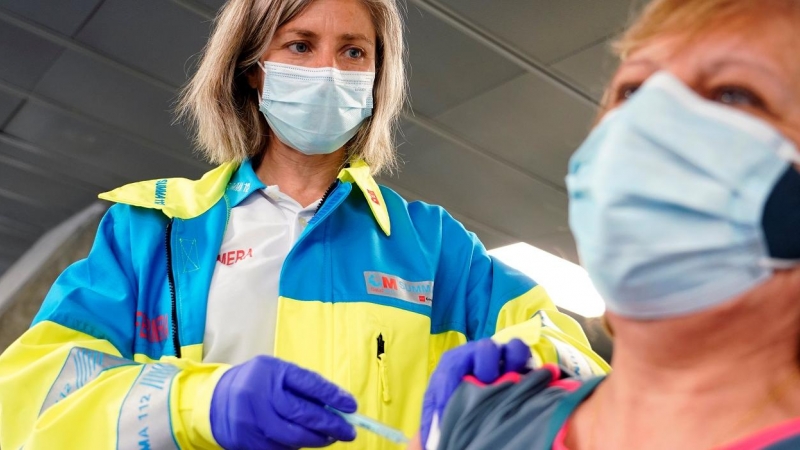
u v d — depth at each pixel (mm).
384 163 1503
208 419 946
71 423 983
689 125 549
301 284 1184
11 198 6109
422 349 1204
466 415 713
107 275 1204
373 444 1113
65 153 5219
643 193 544
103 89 4293
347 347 1147
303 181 1350
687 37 599
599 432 635
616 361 635
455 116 3994
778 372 570
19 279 6070
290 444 937
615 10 2965
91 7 3561
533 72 3498
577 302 5676
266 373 953
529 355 812
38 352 1095
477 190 4793
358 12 1315
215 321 1159
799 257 532
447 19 3229
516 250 5492
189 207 1266
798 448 512
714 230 536
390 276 1234
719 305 547
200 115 1410
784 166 533
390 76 1404
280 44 1297
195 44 3695
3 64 4164
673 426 584
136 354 1171
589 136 620
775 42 567
